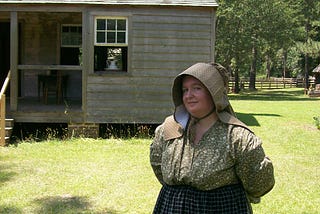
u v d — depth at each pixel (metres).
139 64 11.80
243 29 34.69
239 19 33.94
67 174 7.99
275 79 57.91
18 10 11.48
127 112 11.84
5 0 11.41
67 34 14.73
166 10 11.71
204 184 2.58
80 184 7.32
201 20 11.78
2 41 14.93
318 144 11.87
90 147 10.58
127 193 6.85
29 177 7.75
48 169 8.36
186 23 11.77
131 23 11.70
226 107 2.68
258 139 2.61
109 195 6.73
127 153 9.95
